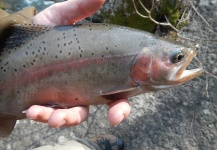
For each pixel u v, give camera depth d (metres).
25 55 0.18
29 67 0.18
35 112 0.17
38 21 0.22
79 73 0.17
